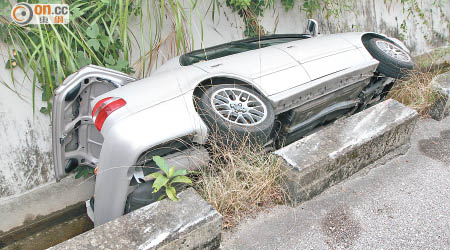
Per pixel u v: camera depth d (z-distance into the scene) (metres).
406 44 6.54
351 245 2.24
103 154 2.34
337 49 3.32
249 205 2.52
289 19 5.34
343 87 3.17
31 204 3.46
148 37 4.18
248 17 4.87
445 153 3.12
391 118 2.91
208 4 4.59
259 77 2.81
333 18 5.71
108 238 1.86
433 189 2.70
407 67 3.52
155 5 4.12
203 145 2.54
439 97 3.55
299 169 2.40
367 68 3.26
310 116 3.12
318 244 2.25
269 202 2.57
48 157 3.65
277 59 3.03
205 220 1.99
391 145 2.95
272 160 2.56
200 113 2.52
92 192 3.69
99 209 2.46
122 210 2.42
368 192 2.67
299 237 2.30
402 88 3.76
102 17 3.70
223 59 3.08
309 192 2.54
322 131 2.79
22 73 3.46
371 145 2.75
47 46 3.31
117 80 2.96
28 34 3.44
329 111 3.25
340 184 2.75
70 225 3.36
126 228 1.92
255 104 2.69
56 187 3.63
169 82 2.67
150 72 4.22
